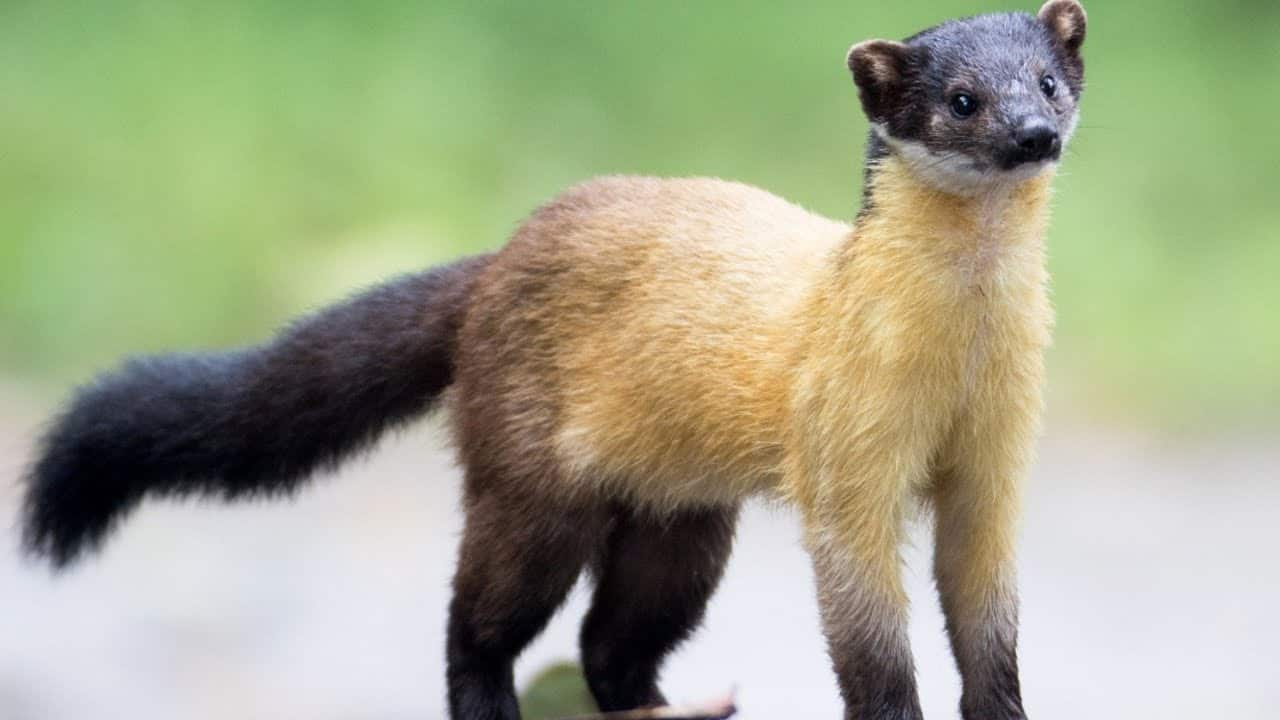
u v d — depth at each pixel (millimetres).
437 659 14703
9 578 16266
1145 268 21375
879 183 9773
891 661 9891
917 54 9758
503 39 25062
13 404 19469
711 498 10734
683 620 11516
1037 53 9812
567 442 10719
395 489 18375
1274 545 16938
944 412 9812
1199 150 23219
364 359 11570
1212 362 20203
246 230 21922
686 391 10422
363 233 22047
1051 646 15109
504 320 10883
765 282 10328
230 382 11828
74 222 21922
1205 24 25234
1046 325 9891
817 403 9883
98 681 14094
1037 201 9695
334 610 15617
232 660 14680
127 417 11852
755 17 25109
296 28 24922
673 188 10938
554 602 10992
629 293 10609
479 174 23047
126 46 24422
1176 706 13789
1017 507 10016
